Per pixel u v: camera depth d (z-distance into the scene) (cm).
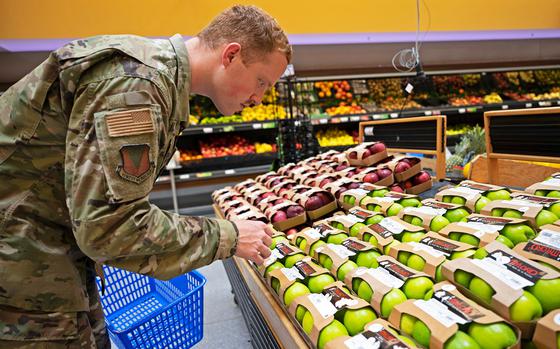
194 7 419
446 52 586
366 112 515
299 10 461
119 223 68
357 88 559
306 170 207
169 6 411
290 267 106
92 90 68
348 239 108
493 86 589
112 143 66
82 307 91
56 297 85
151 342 118
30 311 83
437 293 72
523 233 85
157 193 453
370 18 485
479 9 521
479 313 63
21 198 80
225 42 86
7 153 77
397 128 237
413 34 512
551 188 104
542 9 543
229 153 489
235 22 87
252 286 125
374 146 182
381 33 495
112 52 71
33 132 75
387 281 81
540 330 58
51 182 81
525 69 602
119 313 162
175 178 448
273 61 92
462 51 591
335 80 555
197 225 81
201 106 511
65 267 86
